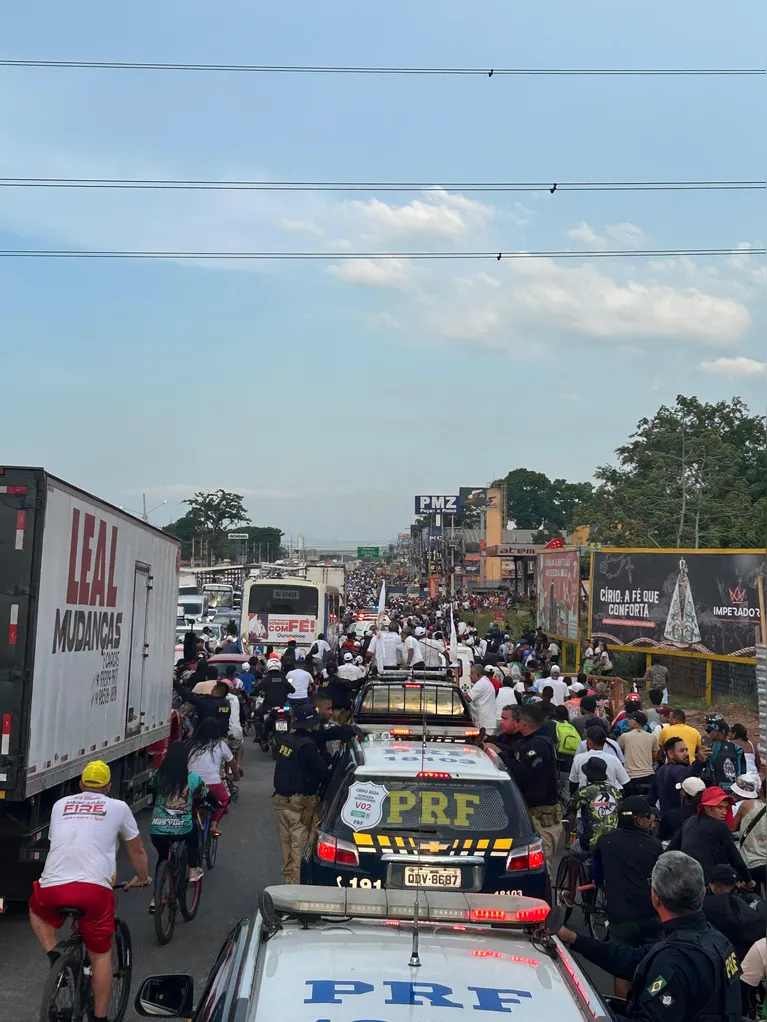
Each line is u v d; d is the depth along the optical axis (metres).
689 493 50.84
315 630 31.66
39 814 8.75
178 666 19.00
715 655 30.05
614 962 4.97
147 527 12.28
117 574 10.89
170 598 13.93
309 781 9.17
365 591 126.69
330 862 6.93
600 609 33.06
